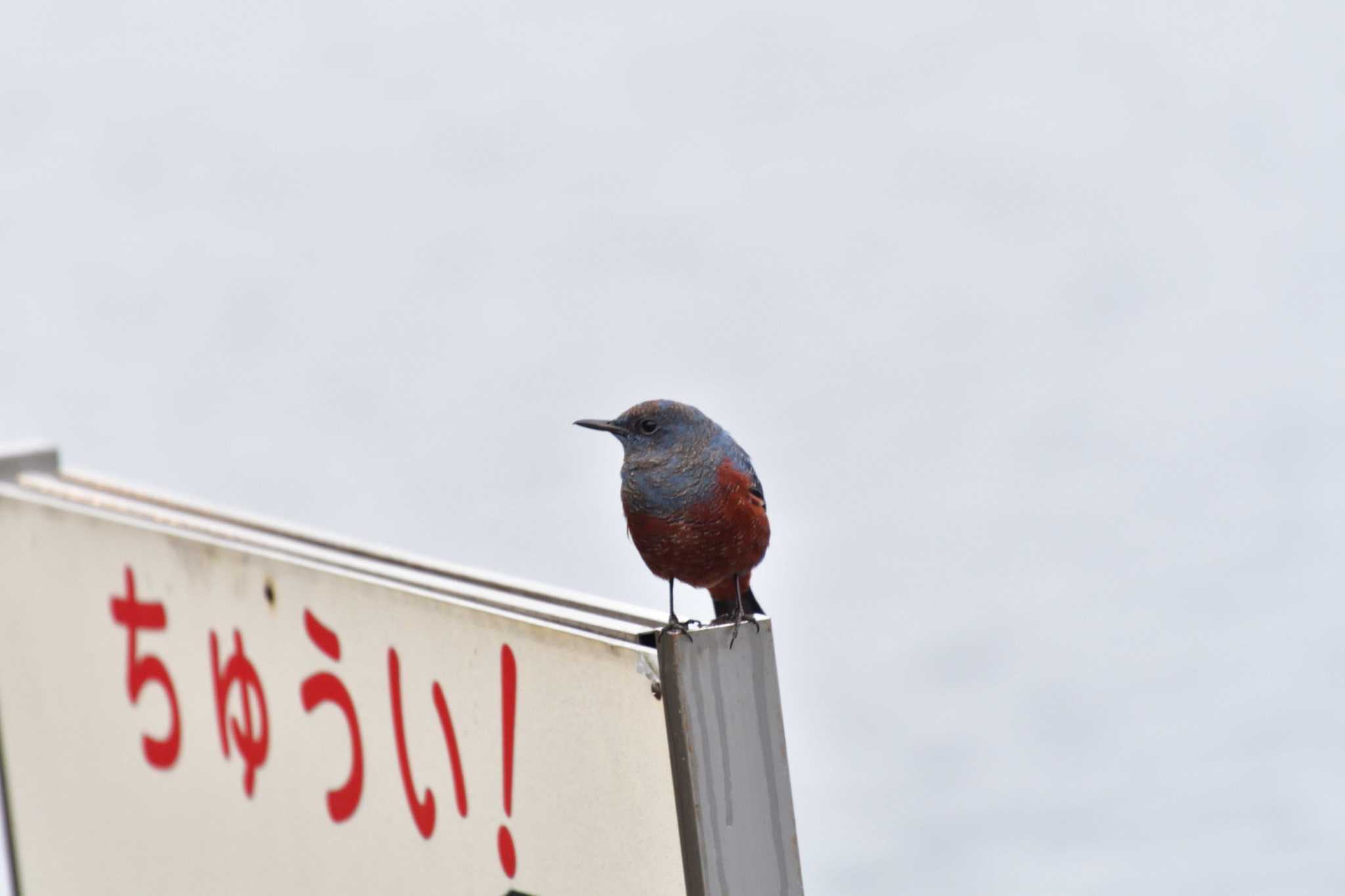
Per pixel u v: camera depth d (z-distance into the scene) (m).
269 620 9.64
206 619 10.18
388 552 9.37
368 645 8.88
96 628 11.23
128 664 10.94
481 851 8.19
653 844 7.21
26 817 12.18
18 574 12.05
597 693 7.41
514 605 8.05
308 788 9.41
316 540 9.88
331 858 9.27
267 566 9.63
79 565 11.36
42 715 11.89
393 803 8.78
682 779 6.94
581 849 7.58
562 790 7.66
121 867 11.10
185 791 10.46
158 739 10.68
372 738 8.90
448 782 8.38
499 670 7.99
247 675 9.84
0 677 12.32
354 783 9.06
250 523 10.42
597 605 7.80
